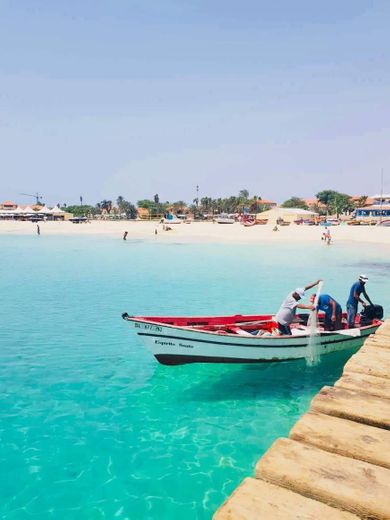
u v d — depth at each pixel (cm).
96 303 2086
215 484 668
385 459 386
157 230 8119
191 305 2039
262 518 298
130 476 687
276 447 401
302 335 1091
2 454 746
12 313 1869
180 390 1017
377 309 1280
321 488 336
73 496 639
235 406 934
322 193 15538
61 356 1280
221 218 10238
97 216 15675
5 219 12694
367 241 5766
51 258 4175
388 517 307
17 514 602
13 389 1028
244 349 1055
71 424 854
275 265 3534
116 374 1126
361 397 538
